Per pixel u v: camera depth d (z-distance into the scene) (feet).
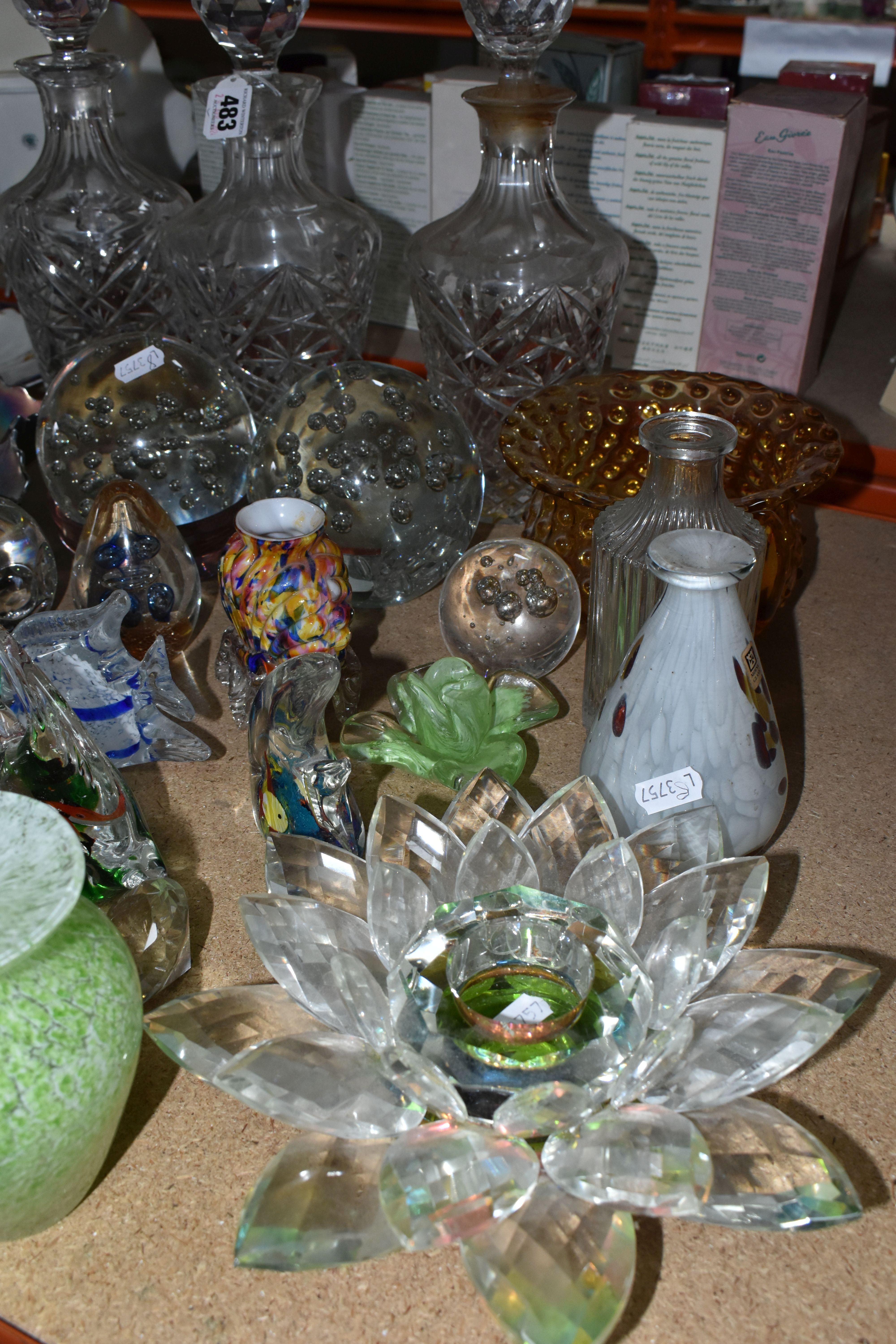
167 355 3.09
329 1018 1.71
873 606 3.15
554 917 1.76
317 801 2.13
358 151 4.19
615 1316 1.36
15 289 3.77
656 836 1.92
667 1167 1.45
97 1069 1.55
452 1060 1.63
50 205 3.59
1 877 1.57
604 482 3.13
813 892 2.23
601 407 3.05
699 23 4.74
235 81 3.20
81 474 3.03
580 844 2.00
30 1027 1.50
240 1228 1.46
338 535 2.90
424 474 2.88
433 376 3.51
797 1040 1.63
